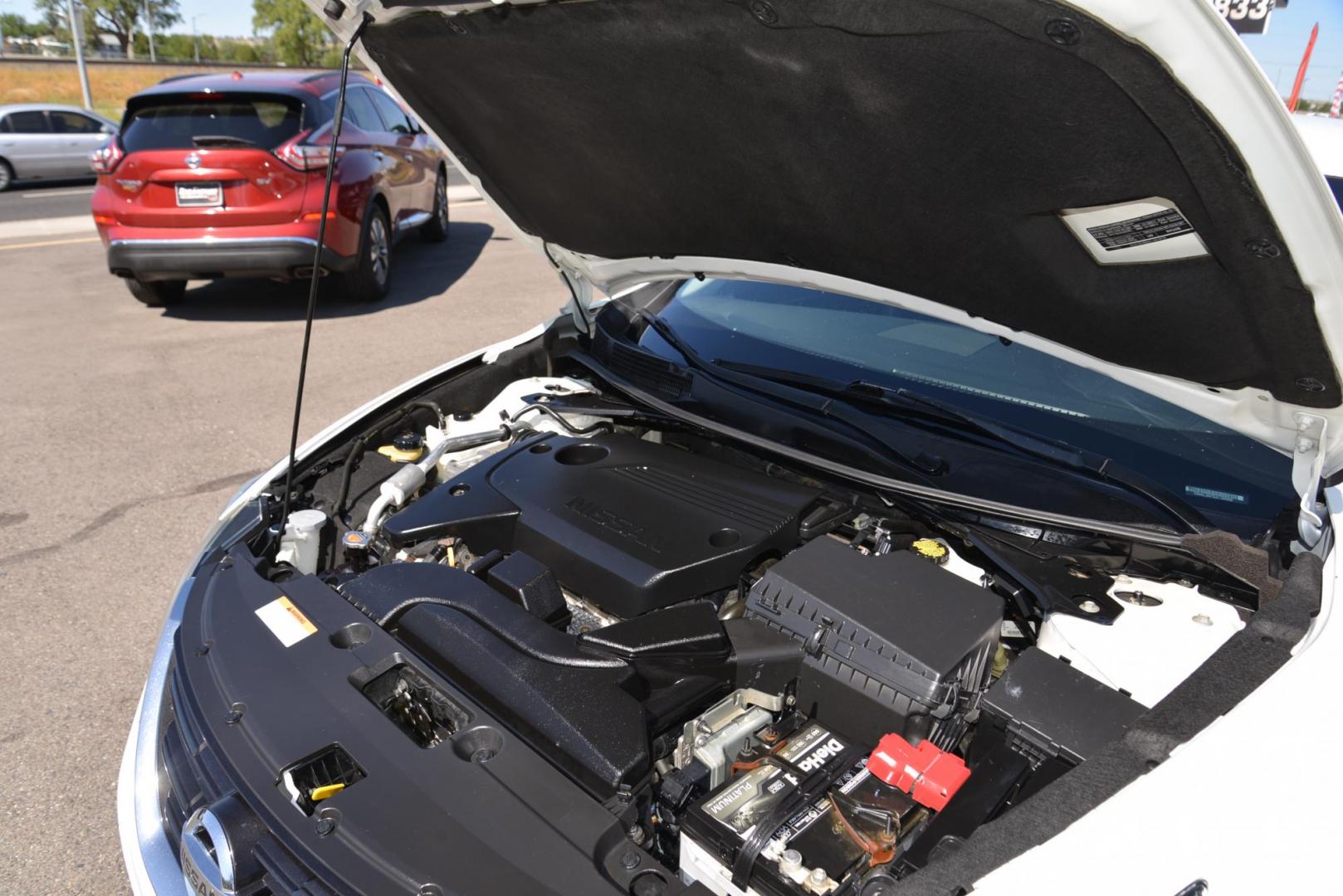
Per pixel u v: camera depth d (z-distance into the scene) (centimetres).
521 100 217
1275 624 168
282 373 642
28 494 473
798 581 197
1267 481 219
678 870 174
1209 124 129
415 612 198
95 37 5616
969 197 174
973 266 196
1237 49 118
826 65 156
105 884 257
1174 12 117
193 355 681
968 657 179
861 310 297
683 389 289
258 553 231
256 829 160
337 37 215
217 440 537
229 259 710
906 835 162
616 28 171
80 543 428
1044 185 160
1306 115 277
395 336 726
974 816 156
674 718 182
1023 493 225
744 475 247
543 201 267
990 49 136
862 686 180
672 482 246
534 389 321
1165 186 145
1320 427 179
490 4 180
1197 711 152
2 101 3369
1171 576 205
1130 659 183
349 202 744
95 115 1596
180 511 457
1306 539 191
